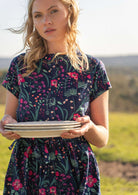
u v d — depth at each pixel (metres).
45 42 2.17
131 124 17.62
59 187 2.00
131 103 35.59
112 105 35.44
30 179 2.03
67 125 1.84
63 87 2.09
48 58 2.15
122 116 21.17
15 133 1.90
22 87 2.13
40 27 2.09
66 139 2.02
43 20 2.06
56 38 2.10
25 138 2.06
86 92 2.11
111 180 8.65
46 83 2.10
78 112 2.07
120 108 35.62
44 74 2.12
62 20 2.09
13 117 2.22
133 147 12.73
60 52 2.16
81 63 2.13
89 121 1.94
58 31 2.09
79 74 2.12
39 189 1.98
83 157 2.04
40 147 2.02
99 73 2.16
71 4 2.11
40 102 2.07
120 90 37.81
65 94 2.08
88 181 2.05
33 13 2.10
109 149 11.73
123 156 11.12
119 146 12.48
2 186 3.63
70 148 2.03
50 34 2.08
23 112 2.10
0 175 4.13
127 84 37.78
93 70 2.15
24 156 2.04
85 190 2.02
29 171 2.03
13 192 2.04
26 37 2.30
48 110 2.06
